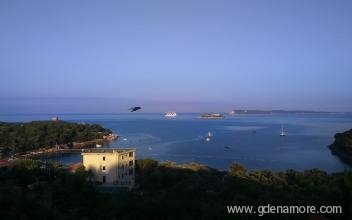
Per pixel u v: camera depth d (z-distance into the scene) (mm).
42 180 94250
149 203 62000
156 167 132125
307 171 107062
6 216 52594
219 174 119875
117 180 114875
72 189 71000
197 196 77125
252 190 82375
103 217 58406
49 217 54562
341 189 81125
